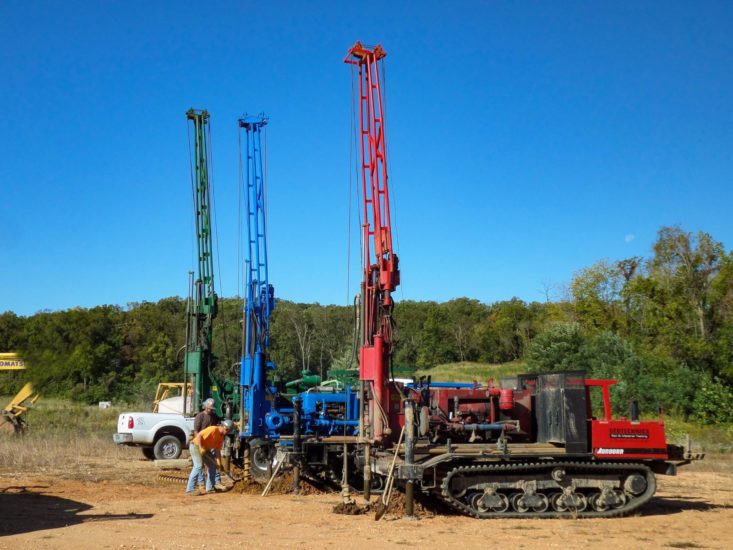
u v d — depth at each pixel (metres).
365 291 14.37
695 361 38.94
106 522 11.08
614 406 34.38
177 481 17.11
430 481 12.30
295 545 9.33
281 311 68.06
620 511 12.50
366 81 15.28
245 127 21.25
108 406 45.91
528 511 12.29
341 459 16.30
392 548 9.20
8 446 22.58
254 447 17.84
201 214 24.08
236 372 20.98
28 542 9.28
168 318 65.62
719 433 30.86
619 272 53.31
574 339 41.25
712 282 42.25
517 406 13.73
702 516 12.66
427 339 77.50
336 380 18.78
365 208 14.77
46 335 28.28
